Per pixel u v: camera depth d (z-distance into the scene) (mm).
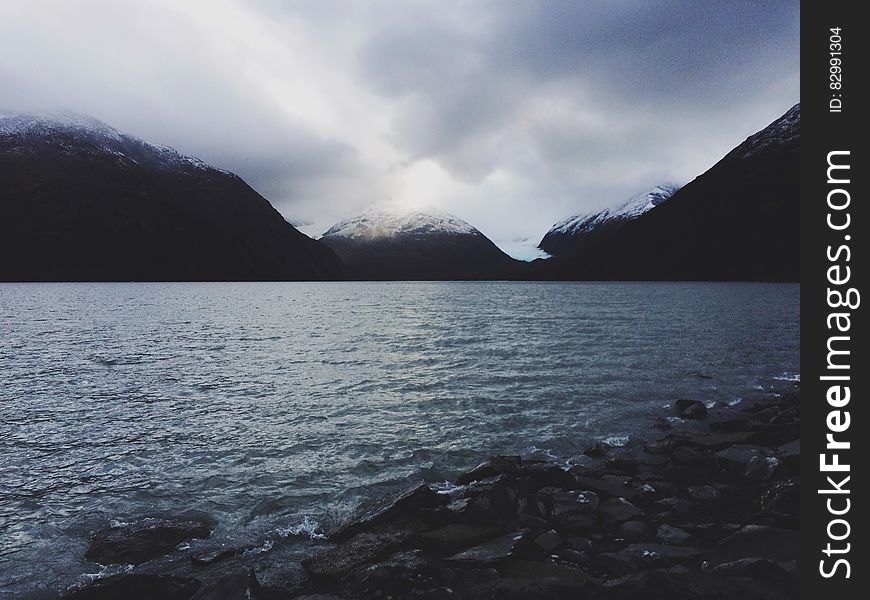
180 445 16641
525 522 10594
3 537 10844
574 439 16891
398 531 10234
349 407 21125
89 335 47531
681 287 168750
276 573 9266
